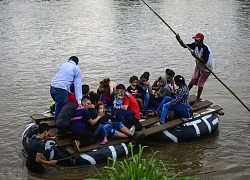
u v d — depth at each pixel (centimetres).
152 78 1248
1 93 1087
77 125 711
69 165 712
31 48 1633
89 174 693
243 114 973
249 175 690
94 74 1277
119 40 1802
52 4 3031
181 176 685
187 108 834
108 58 1484
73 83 769
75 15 2516
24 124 884
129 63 1419
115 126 759
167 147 803
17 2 3092
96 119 740
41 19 2342
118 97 777
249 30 2030
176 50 1623
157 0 3281
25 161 732
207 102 927
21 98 1051
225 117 957
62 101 734
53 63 1414
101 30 2030
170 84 893
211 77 1261
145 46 1689
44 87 1148
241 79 1237
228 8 2830
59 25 2156
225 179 677
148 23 2236
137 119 782
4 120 903
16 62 1420
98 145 732
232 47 1669
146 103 859
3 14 2498
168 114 831
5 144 793
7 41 1756
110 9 2791
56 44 1709
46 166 717
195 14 2562
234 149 794
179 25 2183
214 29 2062
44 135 697
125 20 2327
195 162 740
